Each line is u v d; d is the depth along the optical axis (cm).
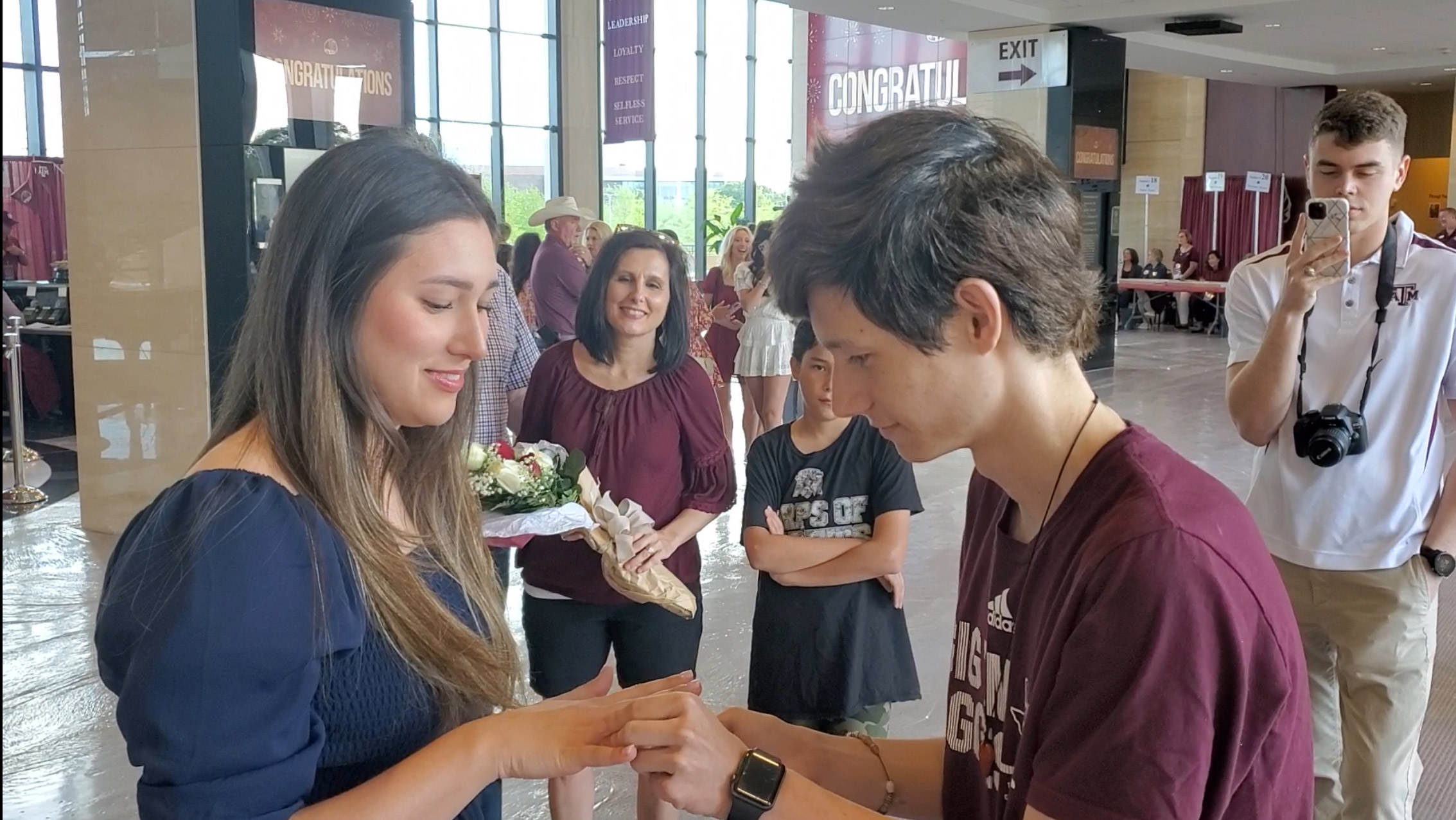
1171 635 83
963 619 117
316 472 104
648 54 1409
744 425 793
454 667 111
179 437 553
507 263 791
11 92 1426
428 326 106
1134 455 92
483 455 233
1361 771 229
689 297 270
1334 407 223
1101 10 1152
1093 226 1223
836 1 1070
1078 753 85
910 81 1681
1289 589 234
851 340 94
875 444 236
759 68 1966
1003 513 109
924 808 128
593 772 318
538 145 1702
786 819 101
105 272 556
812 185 94
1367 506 224
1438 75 1602
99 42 536
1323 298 228
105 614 95
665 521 263
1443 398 227
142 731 91
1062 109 1180
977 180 89
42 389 894
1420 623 226
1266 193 1838
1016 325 90
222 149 516
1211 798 85
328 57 511
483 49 1638
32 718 357
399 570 108
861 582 234
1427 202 1938
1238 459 759
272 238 108
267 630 93
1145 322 1867
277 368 105
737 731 134
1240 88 1855
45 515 618
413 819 101
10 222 1323
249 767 93
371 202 104
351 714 105
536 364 275
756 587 483
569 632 259
